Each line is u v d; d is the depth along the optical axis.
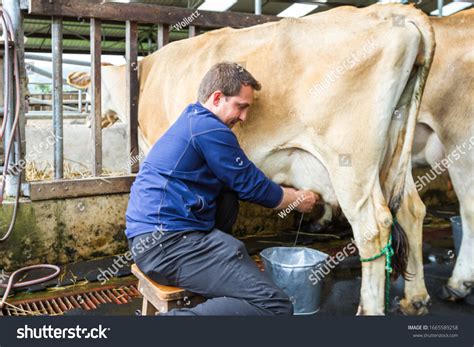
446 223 4.91
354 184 2.44
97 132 3.63
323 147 2.51
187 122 2.21
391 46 2.30
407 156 2.48
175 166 2.18
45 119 6.20
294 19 2.62
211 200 2.28
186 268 2.12
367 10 2.46
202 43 3.25
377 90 2.35
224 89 2.25
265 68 2.62
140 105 3.69
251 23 4.13
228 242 2.13
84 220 3.62
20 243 3.40
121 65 4.42
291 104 2.57
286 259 2.97
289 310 2.13
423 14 2.34
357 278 3.44
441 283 3.32
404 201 2.68
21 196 3.47
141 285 2.38
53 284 3.19
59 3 3.31
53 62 3.43
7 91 3.16
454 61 2.75
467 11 2.92
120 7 3.54
